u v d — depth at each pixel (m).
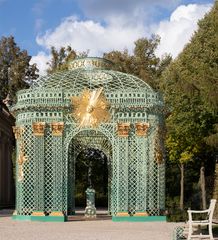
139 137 31.42
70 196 36.88
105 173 61.56
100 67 35.72
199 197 51.53
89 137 36.66
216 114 39.75
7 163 59.84
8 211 46.16
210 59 40.34
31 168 31.48
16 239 20.75
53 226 27.31
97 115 31.52
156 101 31.83
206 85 30.48
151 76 60.56
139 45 63.28
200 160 49.59
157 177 31.67
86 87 32.22
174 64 48.19
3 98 70.75
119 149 31.23
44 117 31.59
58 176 31.23
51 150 31.45
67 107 31.53
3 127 57.53
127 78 33.34
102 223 29.45
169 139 44.66
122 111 31.58
